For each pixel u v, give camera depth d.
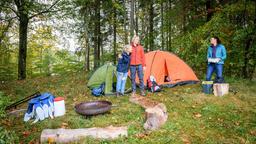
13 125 6.66
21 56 16.33
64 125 6.39
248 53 11.28
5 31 16.22
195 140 5.48
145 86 9.88
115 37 21.02
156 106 6.57
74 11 16.59
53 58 24.69
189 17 15.05
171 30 18.39
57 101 7.07
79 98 9.19
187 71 10.74
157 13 22.47
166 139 5.43
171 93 9.28
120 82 9.17
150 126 5.92
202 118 6.73
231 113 7.02
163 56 10.59
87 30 18.73
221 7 12.63
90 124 6.35
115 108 7.57
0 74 19.91
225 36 11.72
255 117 6.73
